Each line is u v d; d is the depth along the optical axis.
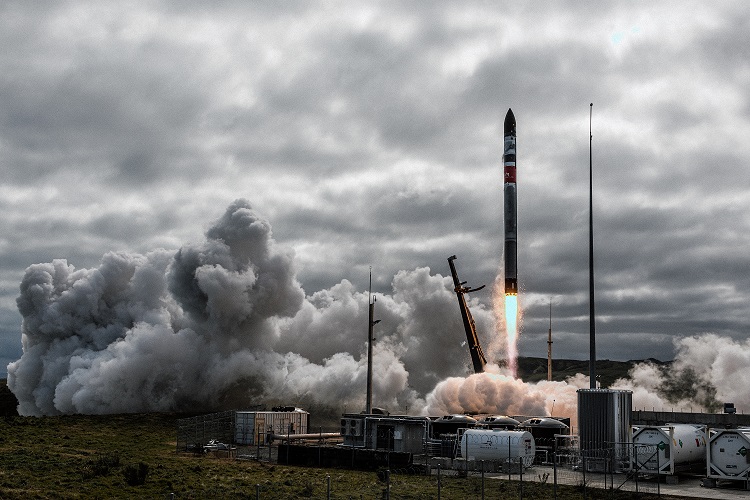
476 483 59.25
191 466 67.75
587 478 60.34
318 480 61.38
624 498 52.44
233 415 95.38
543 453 70.94
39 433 85.88
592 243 68.12
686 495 52.69
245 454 77.75
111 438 87.69
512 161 108.19
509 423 74.44
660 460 58.25
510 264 107.50
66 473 60.28
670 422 74.00
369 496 53.19
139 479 58.72
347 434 78.62
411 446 74.75
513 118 108.94
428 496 53.22
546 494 53.88
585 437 64.00
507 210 107.75
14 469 60.22
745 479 55.00
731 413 76.62
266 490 56.47
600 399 63.62
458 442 69.75
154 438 89.75
